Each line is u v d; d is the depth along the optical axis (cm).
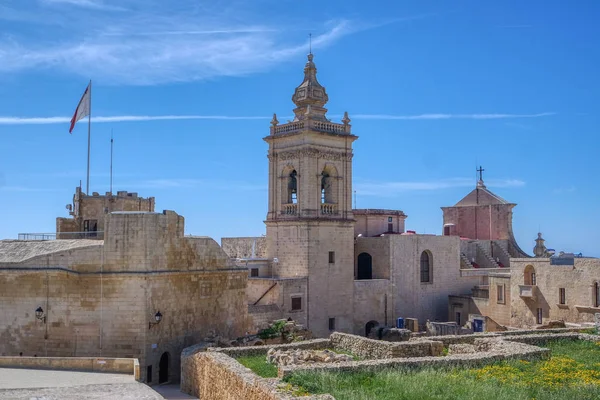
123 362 3972
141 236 4716
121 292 4672
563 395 2486
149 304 4678
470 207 9838
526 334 4138
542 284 6588
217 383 3284
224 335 5416
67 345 4688
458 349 3641
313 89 7456
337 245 7369
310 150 7169
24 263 4738
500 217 9494
